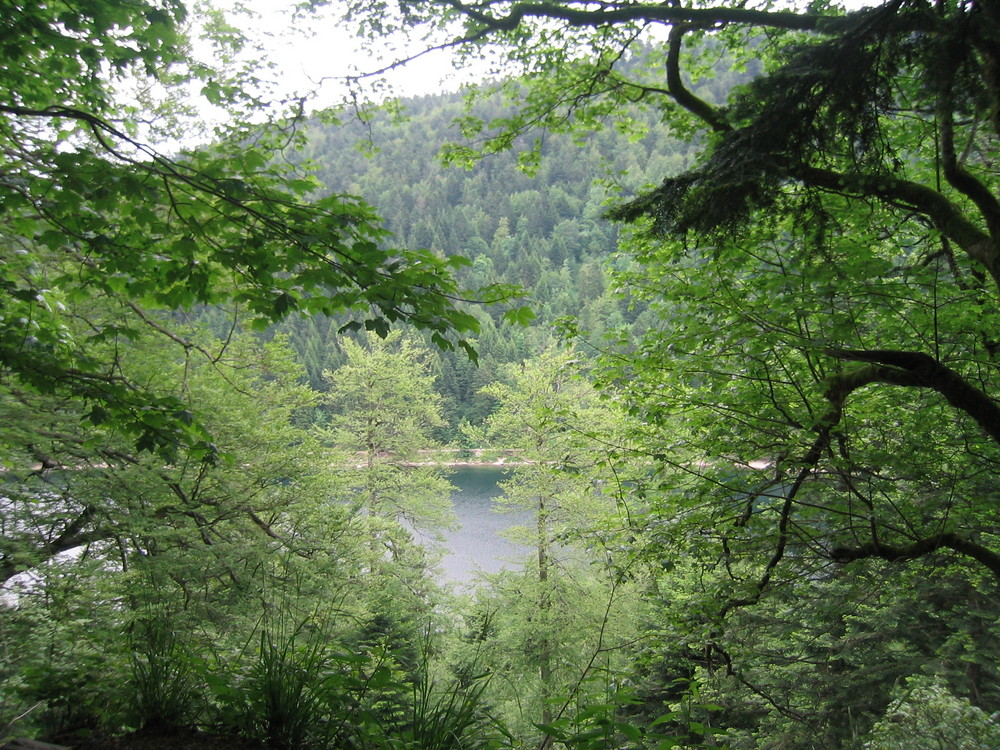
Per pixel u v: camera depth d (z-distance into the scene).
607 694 2.97
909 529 5.85
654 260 7.20
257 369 12.26
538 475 18.53
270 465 12.45
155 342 10.48
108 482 9.79
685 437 7.53
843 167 4.97
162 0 3.27
